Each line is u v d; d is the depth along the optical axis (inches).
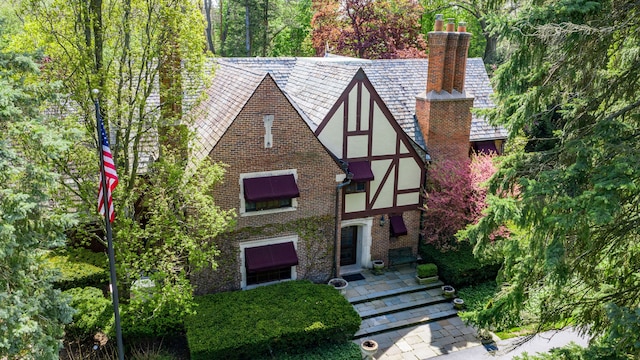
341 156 912.9
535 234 500.4
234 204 820.0
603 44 502.9
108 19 667.4
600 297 518.0
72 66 655.1
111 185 578.2
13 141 560.4
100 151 567.5
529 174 538.3
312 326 732.0
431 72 983.6
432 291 926.4
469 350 778.2
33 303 509.7
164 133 774.5
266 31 2274.9
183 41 695.7
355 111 901.2
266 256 845.8
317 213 885.2
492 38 1887.3
